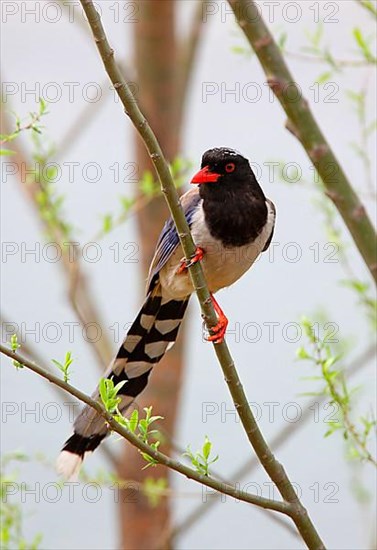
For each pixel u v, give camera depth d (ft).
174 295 33.83
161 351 33.99
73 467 30.48
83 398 23.63
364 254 28.76
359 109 36.81
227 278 33.86
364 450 28.76
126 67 43.21
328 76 30.99
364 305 33.99
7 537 32.24
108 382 24.09
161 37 41.63
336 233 34.88
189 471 24.26
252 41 28.63
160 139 41.93
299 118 28.55
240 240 32.81
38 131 29.68
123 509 40.96
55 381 23.61
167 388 41.50
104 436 30.78
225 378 26.11
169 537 38.11
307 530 25.53
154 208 41.37
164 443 36.78
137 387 33.65
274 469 25.55
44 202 37.17
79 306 40.06
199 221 32.63
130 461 40.29
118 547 41.63
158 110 41.83
